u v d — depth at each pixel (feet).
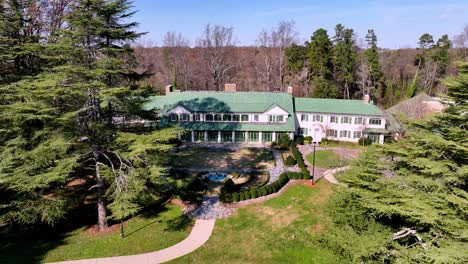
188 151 148.15
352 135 164.55
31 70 87.25
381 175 58.54
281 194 102.58
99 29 66.13
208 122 161.58
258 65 287.07
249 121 161.58
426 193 49.83
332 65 249.75
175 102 166.40
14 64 87.25
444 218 45.75
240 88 262.67
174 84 234.99
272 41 277.23
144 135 74.33
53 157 68.08
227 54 291.17
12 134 74.90
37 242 76.02
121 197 68.33
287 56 260.83
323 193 103.35
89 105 72.90
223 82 263.08
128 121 83.05
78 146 75.25
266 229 82.02
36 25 90.84
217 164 130.21
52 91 63.36
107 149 76.89
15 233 79.71
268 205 95.04
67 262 68.33
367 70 227.40
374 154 59.00
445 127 50.24
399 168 55.83
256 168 125.29
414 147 52.44
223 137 161.58
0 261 67.46
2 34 83.30
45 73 71.87
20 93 68.13
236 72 290.97
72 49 65.00
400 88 242.58
